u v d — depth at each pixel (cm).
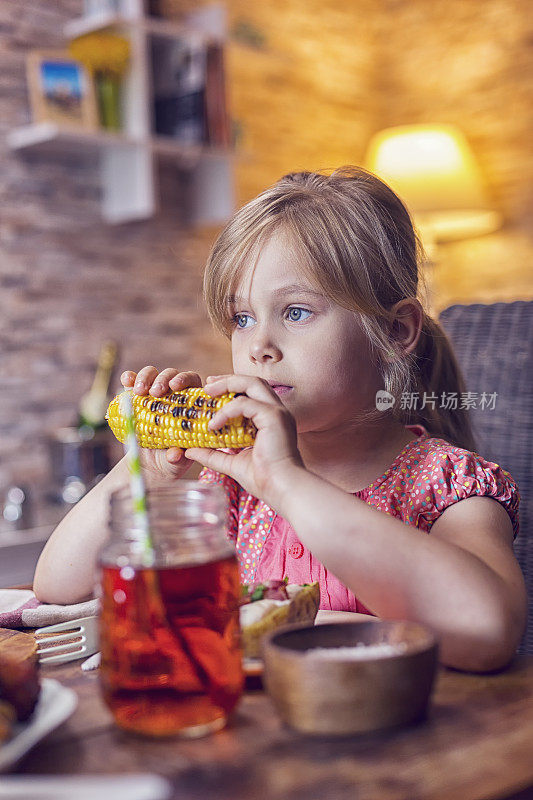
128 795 45
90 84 283
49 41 293
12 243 289
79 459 251
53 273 299
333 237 104
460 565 75
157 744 58
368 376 107
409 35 421
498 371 161
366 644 66
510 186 390
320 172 127
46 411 296
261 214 106
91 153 301
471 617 72
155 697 59
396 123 427
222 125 311
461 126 405
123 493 66
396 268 113
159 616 59
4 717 54
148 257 327
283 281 102
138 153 296
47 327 297
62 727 62
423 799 50
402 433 113
